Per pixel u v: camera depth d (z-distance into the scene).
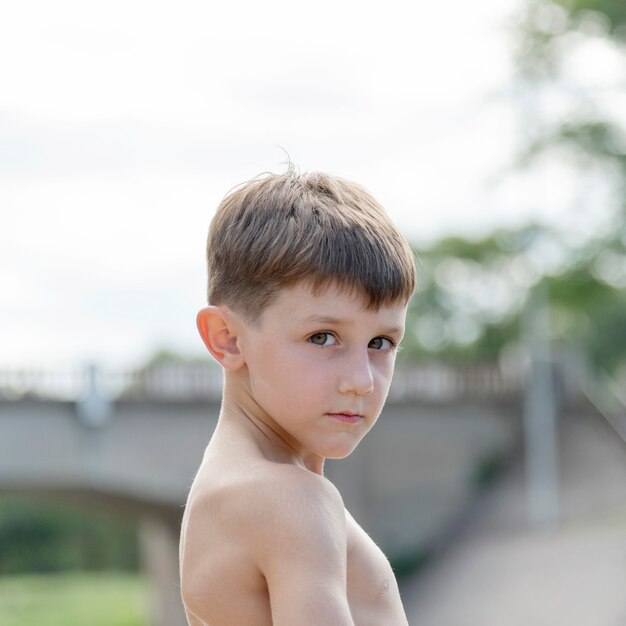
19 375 32.53
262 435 2.06
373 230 1.97
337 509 1.87
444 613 32.06
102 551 70.94
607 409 38.03
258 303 1.96
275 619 1.79
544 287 37.44
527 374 38.28
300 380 1.93
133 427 33.44
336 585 1.79
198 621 2.06
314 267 1.90
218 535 1.92
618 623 27.11
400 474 37.91
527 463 37.41
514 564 32.97
